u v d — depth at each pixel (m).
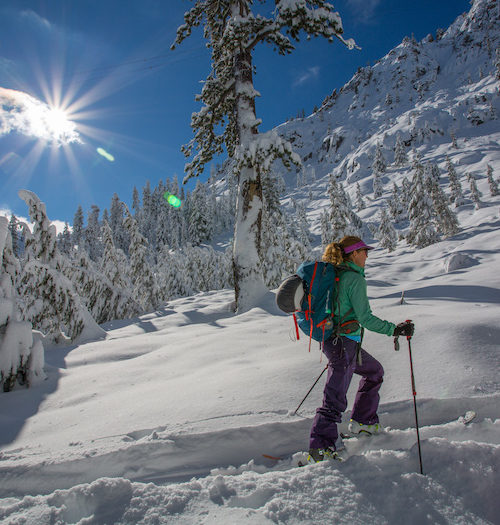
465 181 78.25
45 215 8.86
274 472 1.93
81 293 13.07
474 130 127.62
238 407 2.65
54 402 3.52
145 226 85.81
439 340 3.36
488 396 2.48
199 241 73.94
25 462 2.21
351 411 2.56
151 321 9.80
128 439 2.39
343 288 2.20
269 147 9.84
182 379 3.64
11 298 4.45
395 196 78.00
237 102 11.15
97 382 3.97
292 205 123.19
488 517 1.60
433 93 183.50
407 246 43.62
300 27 10.23
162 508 1.65
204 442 2.31
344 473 1.87
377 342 3.65
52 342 7.62
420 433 2.28
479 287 7.30
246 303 9.98
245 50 11.27
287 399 2.72
